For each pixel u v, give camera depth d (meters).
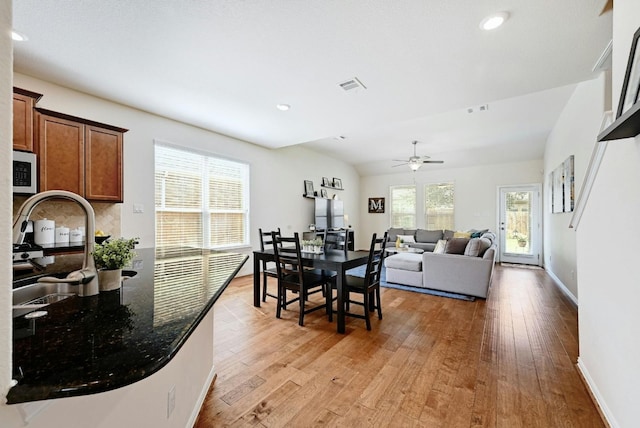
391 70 2.69
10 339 0.54
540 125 5.15
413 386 1.93
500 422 1.59
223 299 3.93
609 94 2.71
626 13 1.40
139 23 2.05
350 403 1.75
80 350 0.71
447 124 5.16
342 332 2.81
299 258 3.00
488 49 2.35
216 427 1.55
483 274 3.95
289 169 6.47
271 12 1.94
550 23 2.03
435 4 1.86
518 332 2.81
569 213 4.10
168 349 0.72
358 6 1.89
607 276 1.61
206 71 2.73
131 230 3.69
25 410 0.60
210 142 4.69
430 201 8.41
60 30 2.13
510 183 7.20
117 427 0.90
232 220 5.13
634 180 1.32
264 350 2.45
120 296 1.18
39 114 2.68
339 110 3.70
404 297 4.07
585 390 1.86
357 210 9.42
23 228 1.00
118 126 3.54
